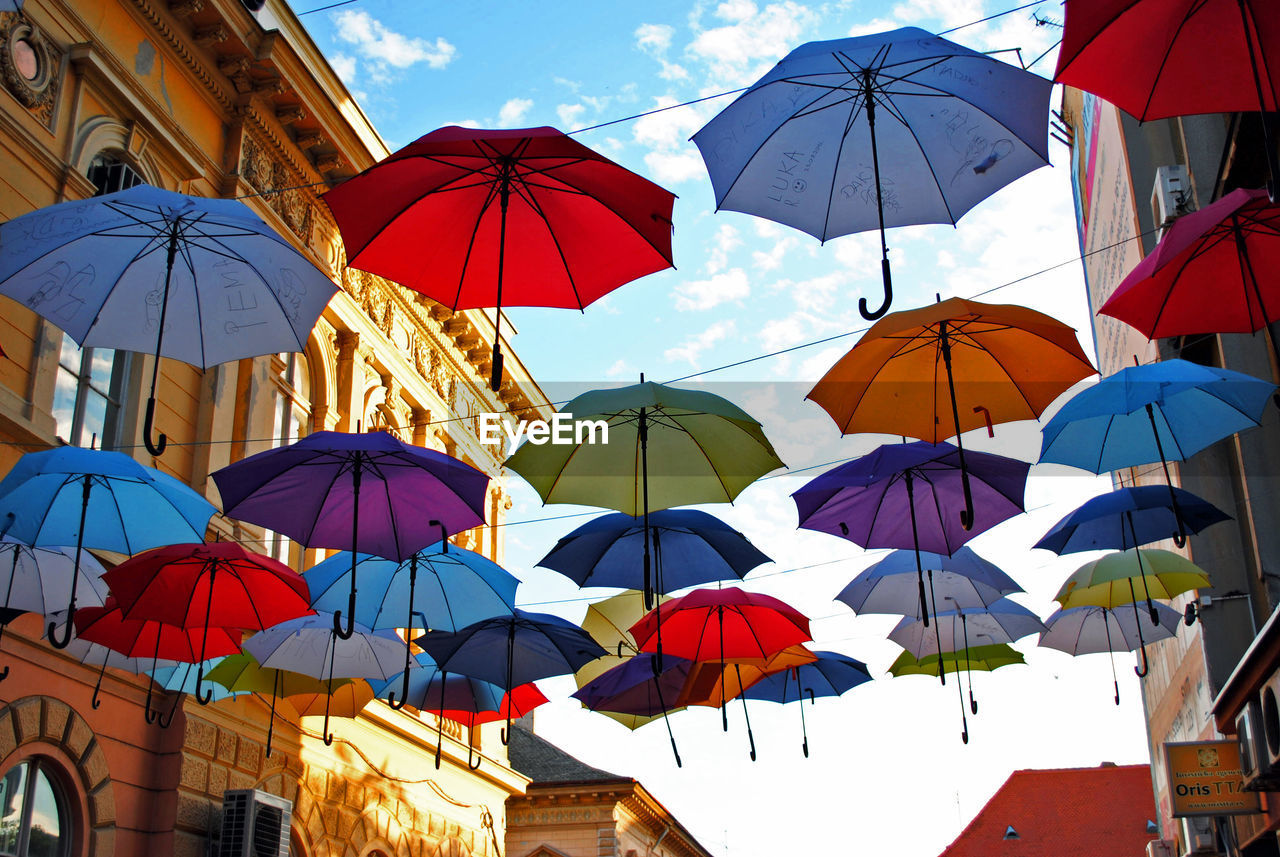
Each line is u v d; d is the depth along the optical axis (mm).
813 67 6348
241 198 14594
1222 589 13555
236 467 8219
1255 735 10469
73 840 11102
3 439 10617
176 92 13938
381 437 8070
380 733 17750
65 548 9328
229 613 8844
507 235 6270
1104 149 18484
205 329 7168
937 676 12273
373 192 6125
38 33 11680
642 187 6035
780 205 6656
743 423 8156
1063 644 11898
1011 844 48469
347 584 9984
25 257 6645
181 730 12578
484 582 10133
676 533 10508
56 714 10883
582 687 11484
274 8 15312
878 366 7574
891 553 10922
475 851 21281
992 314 7039
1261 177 11852
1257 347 12781
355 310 17703
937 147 6480
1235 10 5039
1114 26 5145
